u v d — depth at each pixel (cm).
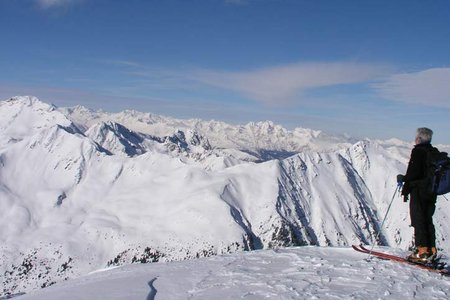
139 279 1238
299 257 1377
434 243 1168
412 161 1148
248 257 1469
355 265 1213
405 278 1076
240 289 1062
